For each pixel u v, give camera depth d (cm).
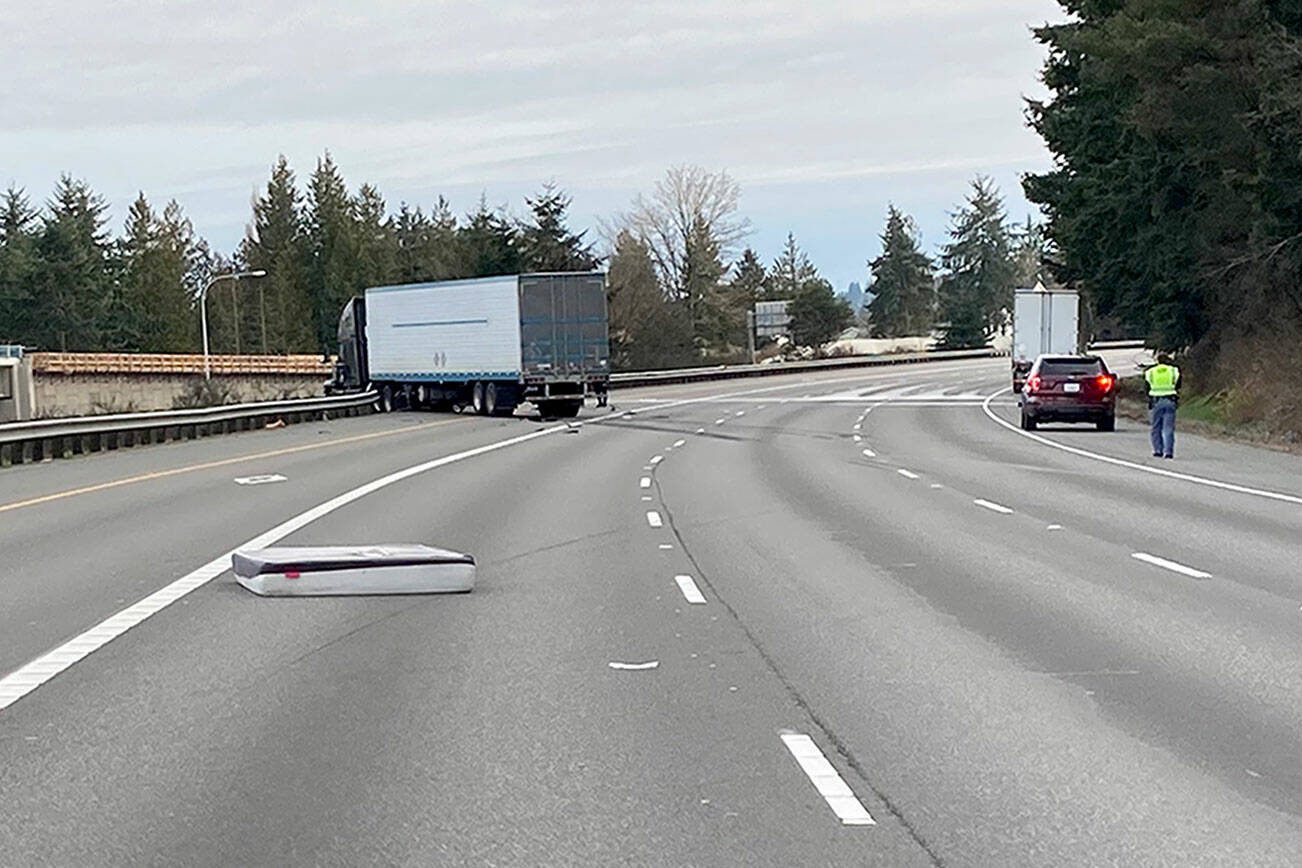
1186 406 4700
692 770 763
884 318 18588
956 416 4981
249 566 1381
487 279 5253
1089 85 4888
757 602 1319
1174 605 1284
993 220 18488
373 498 2338
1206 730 843
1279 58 3666
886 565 1557
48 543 1764
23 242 15338
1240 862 617
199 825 669
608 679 991
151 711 896
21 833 658
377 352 5981
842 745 813
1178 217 4631
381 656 1073
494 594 1369
